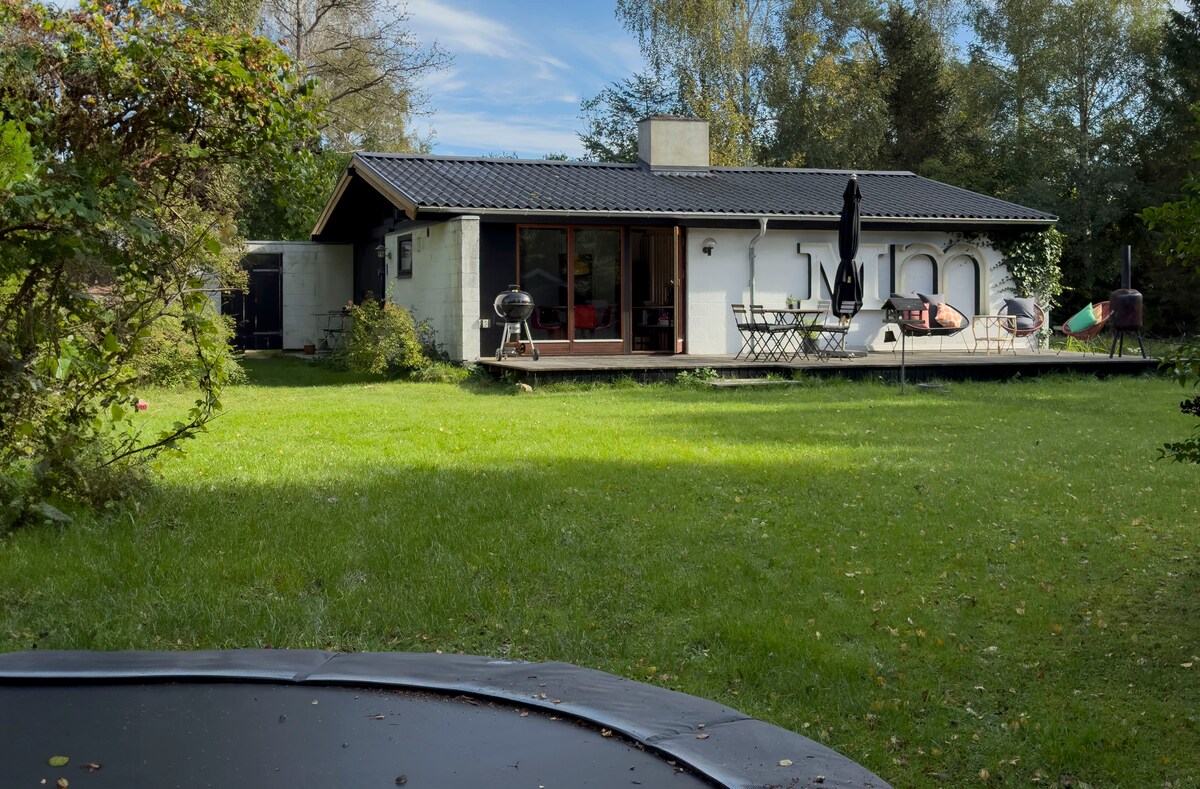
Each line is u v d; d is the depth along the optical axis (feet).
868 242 62.75
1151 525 20.20
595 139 124.47
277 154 20.06
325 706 8.41
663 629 14.51
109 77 18.07
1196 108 14.79
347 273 74.02
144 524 19.04
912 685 12.81
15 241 17.08
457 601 15.21
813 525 19.93
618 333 58.18
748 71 117.70
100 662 9.32
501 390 47.03
